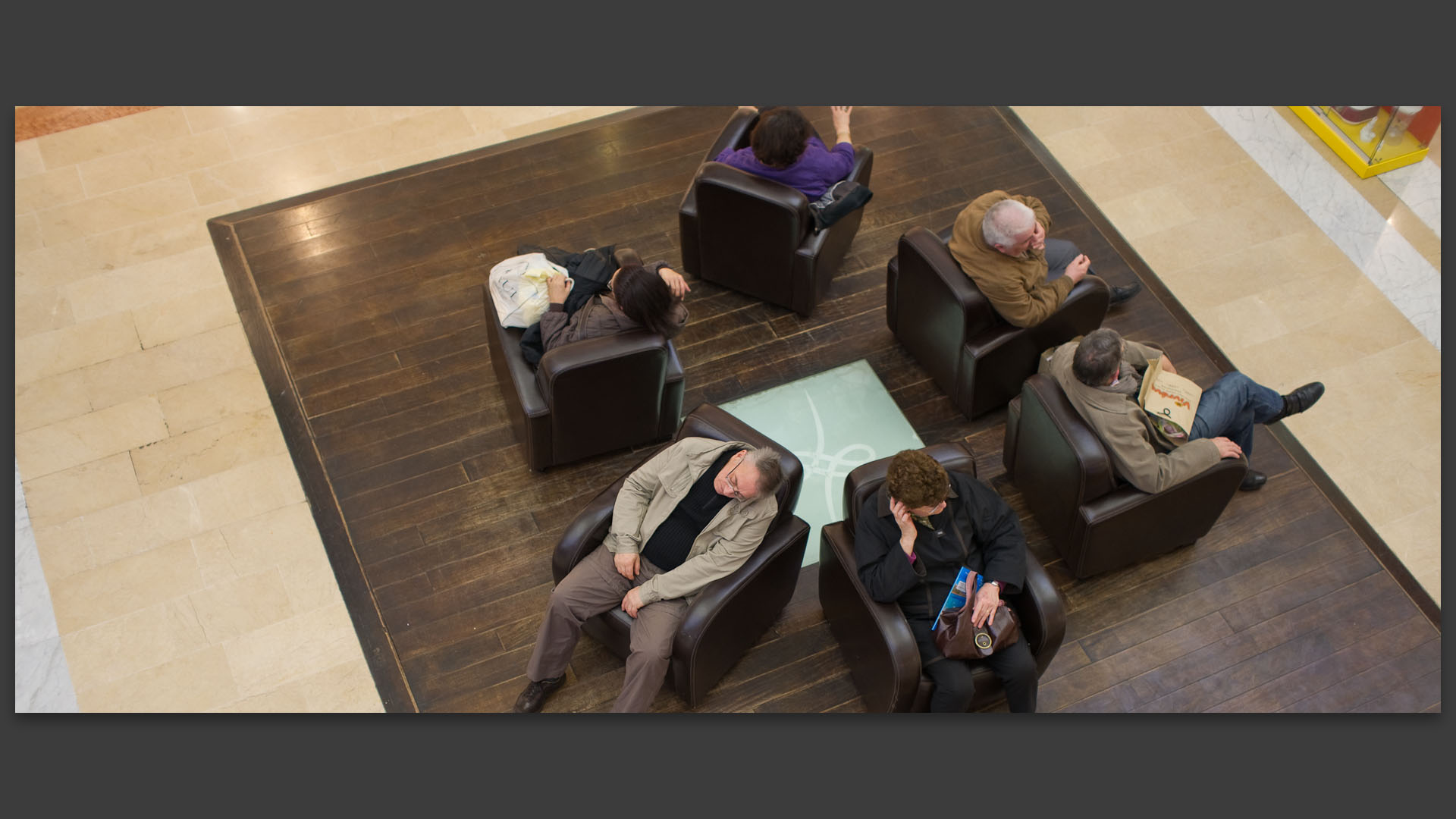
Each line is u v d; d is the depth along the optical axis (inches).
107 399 180.4
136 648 154.9
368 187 211.3
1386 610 159.8
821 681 152.9
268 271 197.8
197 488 170.1
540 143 220.2
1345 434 179.3
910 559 129.6
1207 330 193.8
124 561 162.6
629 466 173.8
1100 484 145.6
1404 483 173.5
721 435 147.2
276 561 163.0
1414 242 206.7
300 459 173.8
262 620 157.5
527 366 161.3
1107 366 140.7
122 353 186.1
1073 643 156.3
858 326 193.5
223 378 183.5
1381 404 183.2
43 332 188.4
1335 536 167.2
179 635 156.1
